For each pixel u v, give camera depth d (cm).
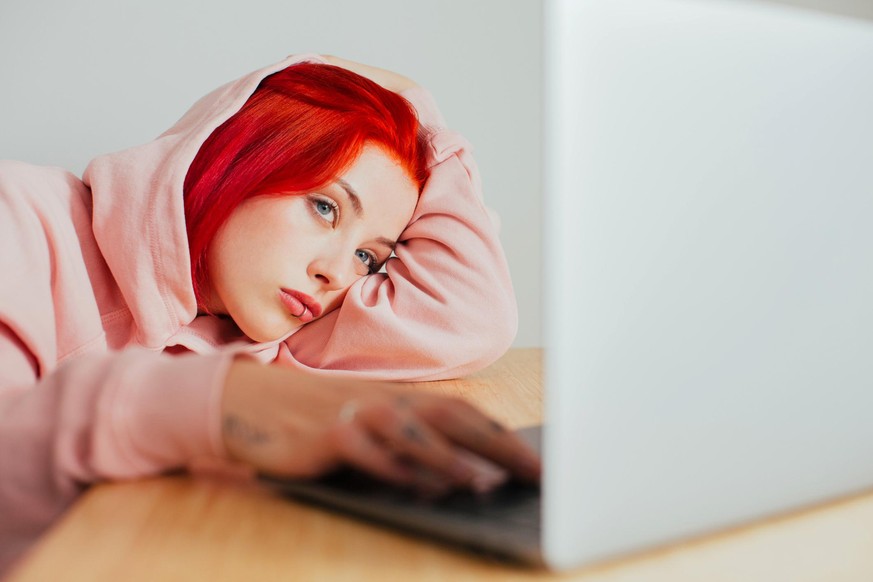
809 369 36
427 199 134
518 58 180
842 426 37
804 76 34
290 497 40
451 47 177
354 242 128
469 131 179
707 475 33
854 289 37
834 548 32
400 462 37
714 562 31
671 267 31
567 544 30
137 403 42
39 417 43
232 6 164
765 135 33
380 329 121
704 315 32
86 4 156
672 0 31
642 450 31
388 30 173
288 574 30
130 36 159
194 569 30
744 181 33
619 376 30
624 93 30
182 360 44
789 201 34
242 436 39
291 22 167
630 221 30
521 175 181
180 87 162
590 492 30
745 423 34
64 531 35
